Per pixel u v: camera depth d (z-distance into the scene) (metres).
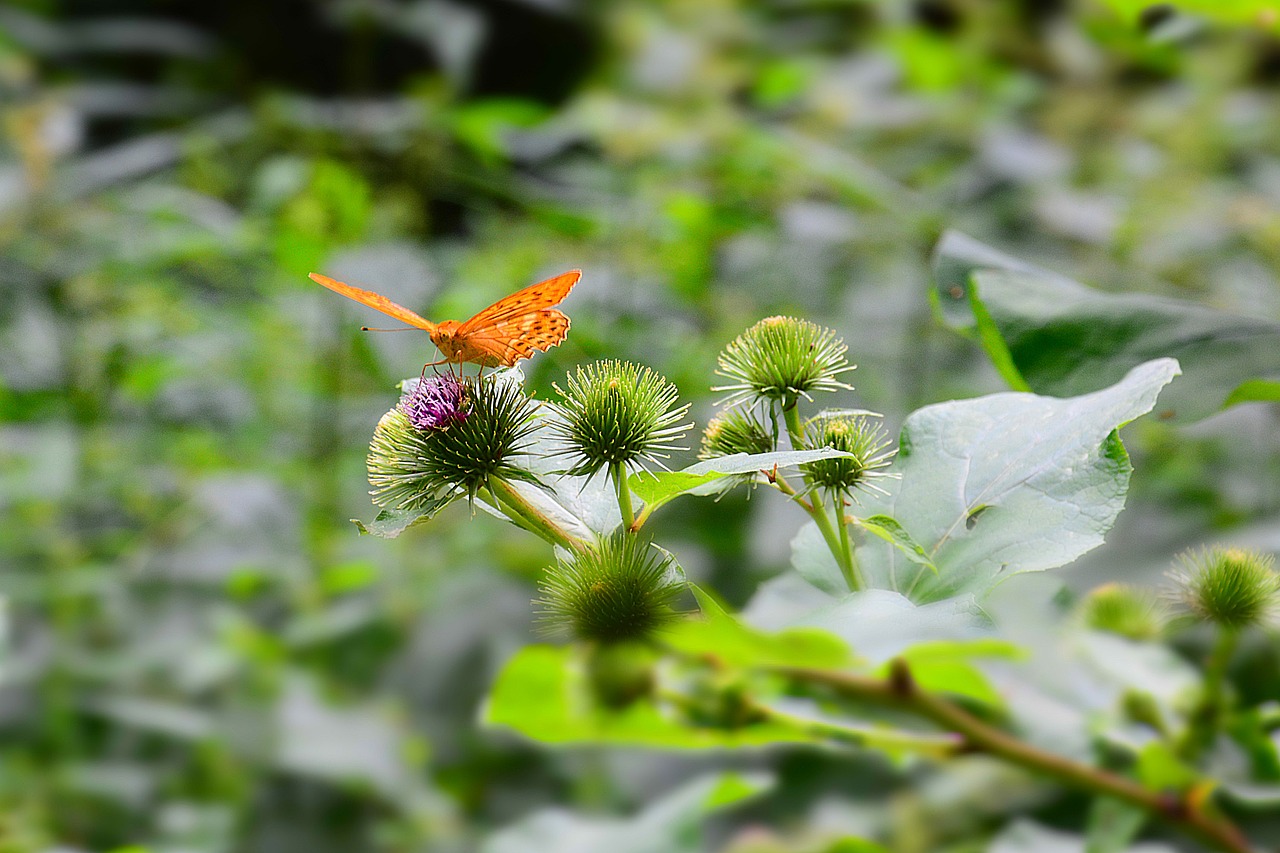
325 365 1.58
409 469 0.97
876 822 1.14
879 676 0.92
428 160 1.99
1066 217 1.94
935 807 1.13
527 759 1.24
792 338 0.99
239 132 2.12
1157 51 1.97
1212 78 2.39
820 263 1.89
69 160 2.13
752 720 0.91
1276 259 1.84
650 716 0.90
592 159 2.32
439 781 1.22
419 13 2.15
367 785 1.21
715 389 0.99
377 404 1.61
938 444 0.96
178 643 1.33
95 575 1.38
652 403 0.97
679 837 0.97
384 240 1.87
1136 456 1.54
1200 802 0.91
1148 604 0.98
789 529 1.42
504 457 0.97
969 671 0.93
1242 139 2.27
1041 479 0.95
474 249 1.97
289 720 1.23
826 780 1.17
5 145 1.82
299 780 1.23
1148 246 1.90
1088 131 2.30
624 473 0.96
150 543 1.42
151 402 1.66
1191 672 0.97
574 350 1.59
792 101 2.48
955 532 0.95
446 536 1.45
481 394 0.98
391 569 1.40
